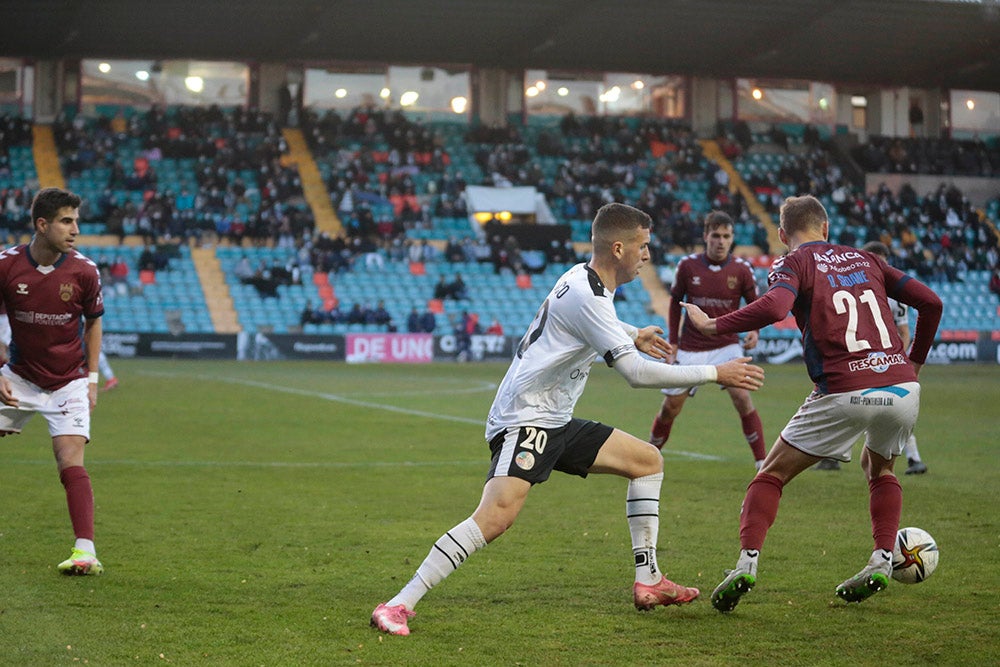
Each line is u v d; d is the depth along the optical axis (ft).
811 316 24.04
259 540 30.76
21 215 157.48
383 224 170.91
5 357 27.94
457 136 194.39
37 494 38.06
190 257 162.71
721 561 28.43
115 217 162.71
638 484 23.57
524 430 22.26
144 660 19.44
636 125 204.03
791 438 24.36
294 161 181.88
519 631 21.70
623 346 21.47
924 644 20.88
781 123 209.46
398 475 44.55
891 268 24.89
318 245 165.07
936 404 84.02
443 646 20.61
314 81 195.62
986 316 174.29
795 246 25.39
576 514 35.55
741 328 23.47
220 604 23.54
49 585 25.03
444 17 168.35
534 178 183.62
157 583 25.39
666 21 170.60
